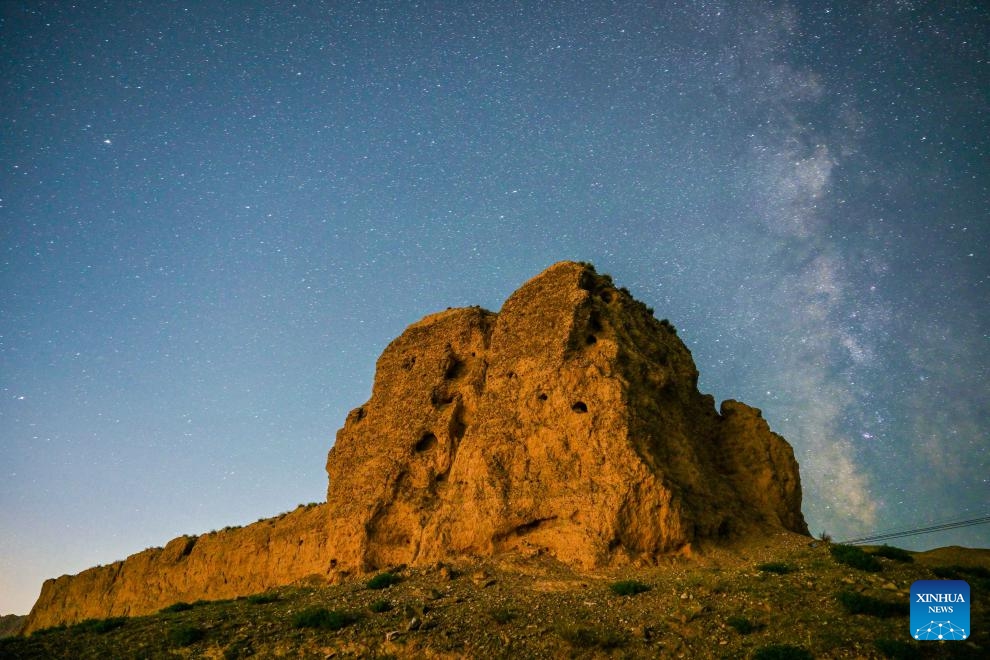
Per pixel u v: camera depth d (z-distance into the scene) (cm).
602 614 1773
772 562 2084
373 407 3209
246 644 1794
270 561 3438
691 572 2086
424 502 2752
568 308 2788
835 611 1648
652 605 1808
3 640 2169
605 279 3091
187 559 4050
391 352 3341
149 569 4241
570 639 1609
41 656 1903
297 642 1766
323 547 3064
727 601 1767
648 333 3031
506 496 2477
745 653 1492
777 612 1670
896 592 1731
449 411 2922
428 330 3281
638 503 2289
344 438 3331
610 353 2655
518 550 2378
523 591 2022
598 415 2502
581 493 2369
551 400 2619
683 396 3033
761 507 2777
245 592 3488
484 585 2108
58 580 5041
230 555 3722
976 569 1959
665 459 2544
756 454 2936
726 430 3059
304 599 2252
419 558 2519
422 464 2842
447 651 1620
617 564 2188
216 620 2050
